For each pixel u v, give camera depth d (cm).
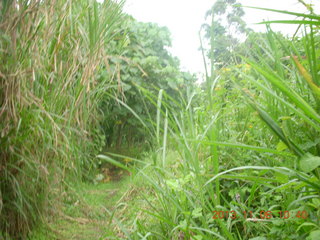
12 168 177
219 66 234
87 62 195
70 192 223
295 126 118
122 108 449
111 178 385
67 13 191
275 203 158
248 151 193
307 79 74
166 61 545
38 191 192
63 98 194
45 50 183
